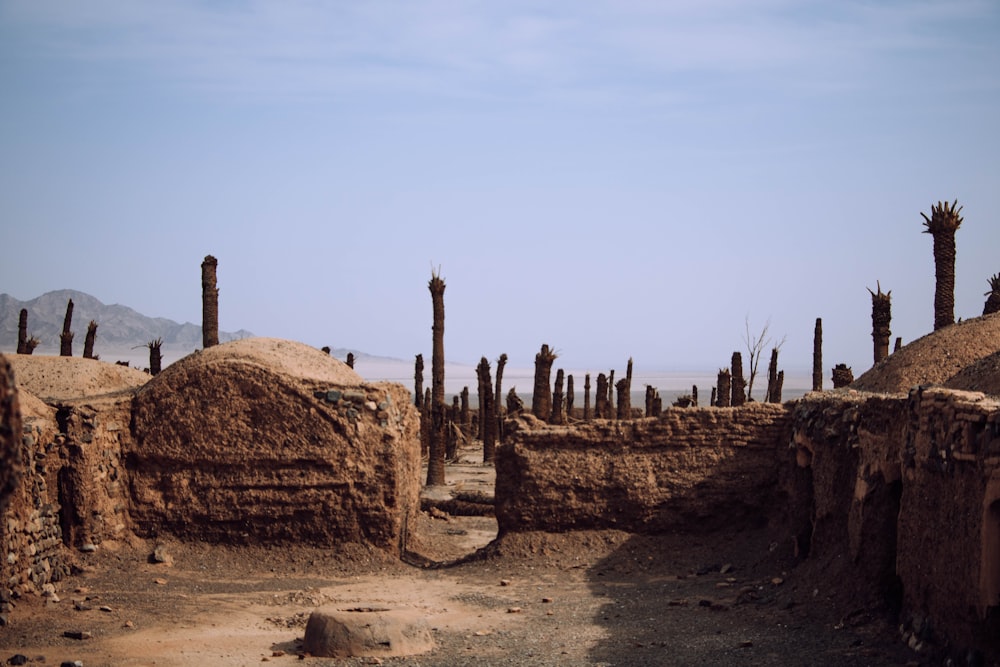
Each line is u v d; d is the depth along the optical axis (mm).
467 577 20797
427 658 15125
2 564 16531
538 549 21734
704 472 21797
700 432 22000
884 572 15805
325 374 23047
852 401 18359
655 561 21109
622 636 16141
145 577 20172
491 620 17375
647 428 22109
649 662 14648
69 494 20453
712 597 18562
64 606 17688
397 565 21594
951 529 13273
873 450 16453
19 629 16172
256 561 21516
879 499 16031
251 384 21938
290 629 16781
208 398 21938
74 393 23750
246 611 17906
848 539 17266
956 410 13273
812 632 15688
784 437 21672
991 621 12320
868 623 15609
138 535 21797
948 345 21828
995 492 12078
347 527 21859
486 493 34250
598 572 20781
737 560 20812
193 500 21844
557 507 21922
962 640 12898
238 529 21844
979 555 12406
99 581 19688
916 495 14453
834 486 18203
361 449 21922
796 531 20109
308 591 19297
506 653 15336
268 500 21812
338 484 21828
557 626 16906
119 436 21797
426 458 53062
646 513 21688
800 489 20109
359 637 15258
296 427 21922
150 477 21938
